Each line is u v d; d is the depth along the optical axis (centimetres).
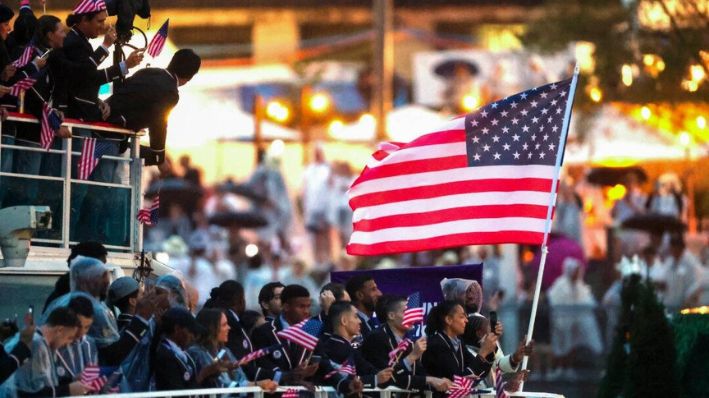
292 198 9525
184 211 8238
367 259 7888
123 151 3481
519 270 7412
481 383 3525
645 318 4662
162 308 2986
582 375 6550
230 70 10556
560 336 6612
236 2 11644
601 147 8262
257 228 8156
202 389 2880
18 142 3366
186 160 8644
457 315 3306
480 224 3697
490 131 3722
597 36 7325
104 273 2939
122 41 3503
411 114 9844
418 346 3177
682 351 4734
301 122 10162
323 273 8012
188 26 11781
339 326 3231
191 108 9725
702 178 8250
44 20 3381
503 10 11450
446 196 3725
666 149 8300
